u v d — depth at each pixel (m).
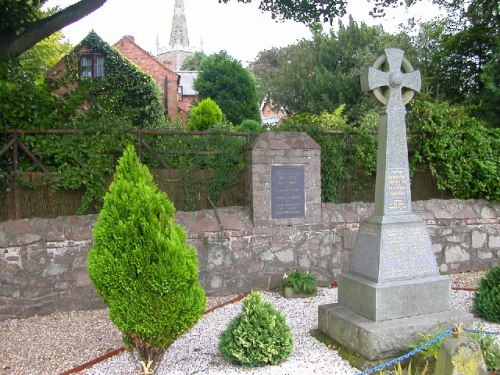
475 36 12.61
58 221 6.48
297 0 9.13
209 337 5.07
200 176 7.36
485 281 5.59
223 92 24.08
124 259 3.52
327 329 4.93
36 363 4.56
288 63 29.23
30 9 8.55
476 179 8.44
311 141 7.35
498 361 3.88
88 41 19.86
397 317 4.50
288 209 7.27
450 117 8.46
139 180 3.79
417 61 15.58
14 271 6.20
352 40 24.22
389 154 4.81
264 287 7.18
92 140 6.81
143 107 19.72
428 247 4.79
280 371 4.09
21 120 6.66
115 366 4.29
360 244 4.94
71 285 6.46
